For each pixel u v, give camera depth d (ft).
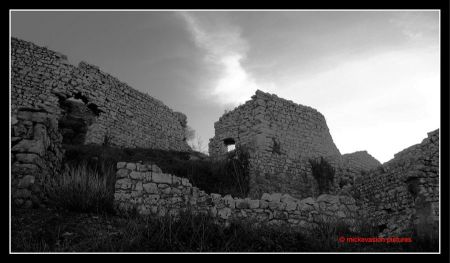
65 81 71.67
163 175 33.91
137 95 83.10
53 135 34.86
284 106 73.92
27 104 66.33
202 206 33.73
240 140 71.46
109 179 37.63
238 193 57.06
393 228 40.78
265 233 28.58
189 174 57.00
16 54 68.39
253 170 63.36
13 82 66.33
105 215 29.01
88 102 73.46
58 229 25.11
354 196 53.47
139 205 31.63
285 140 70.74
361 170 78.69
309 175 71.05
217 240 25.85
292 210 35.53
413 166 42.24
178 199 33.55
